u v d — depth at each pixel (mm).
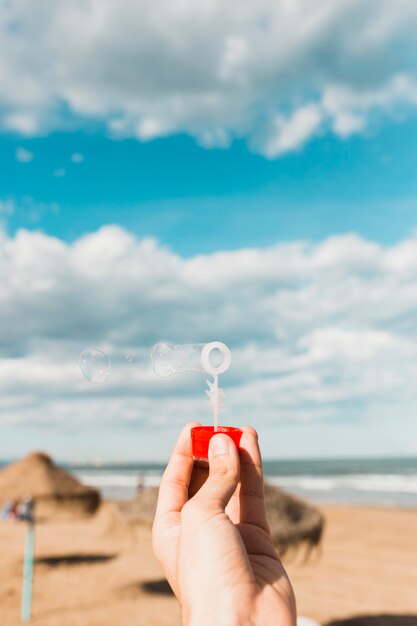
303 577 7383
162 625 5559
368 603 6348
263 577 895
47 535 10828
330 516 14453
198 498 947
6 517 12148
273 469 61469
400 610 6105
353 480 39688
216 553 876
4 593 6660
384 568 8031
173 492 1082
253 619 844
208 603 854
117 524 9992
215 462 993
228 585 858
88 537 10383
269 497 6816
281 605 867
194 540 900
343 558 8688
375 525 12688
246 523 992
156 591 6793
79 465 83938
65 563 8250
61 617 5812
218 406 1130
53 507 12445
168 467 1109
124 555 8719
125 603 6309
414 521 13438
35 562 8344
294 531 6562
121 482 39406
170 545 1000
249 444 1051
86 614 5914
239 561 877
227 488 957
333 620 5746
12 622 5652
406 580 7359
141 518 7426
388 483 36375
